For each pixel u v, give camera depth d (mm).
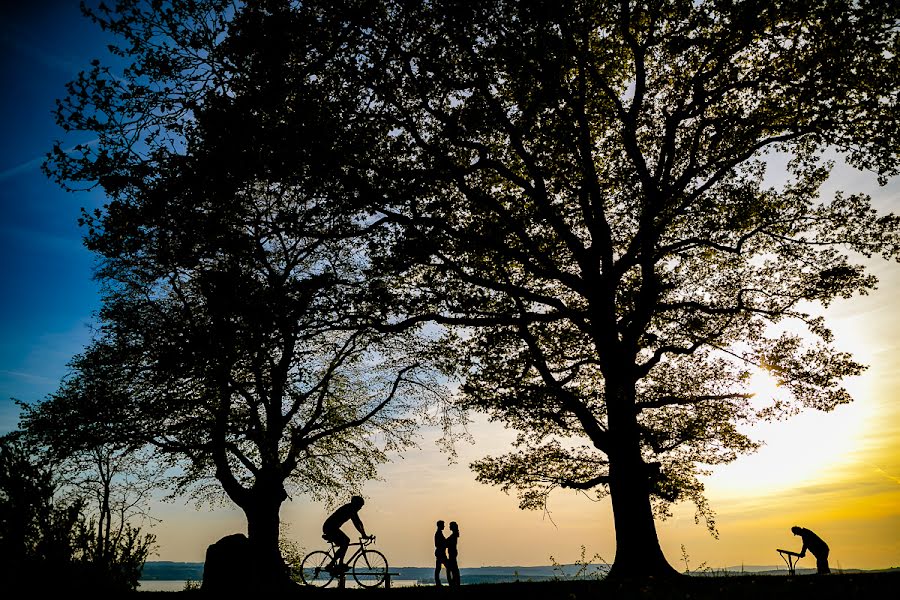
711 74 16953
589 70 17172
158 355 17281
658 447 17969
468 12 15289
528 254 18656
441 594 12031
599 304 17953
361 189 16484
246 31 15203
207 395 19719
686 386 21594
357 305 17469
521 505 22328
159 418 21297
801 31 16859
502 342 19250
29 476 11664
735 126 17906
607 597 10539
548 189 18812
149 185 15484
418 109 17250
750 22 15875
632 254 17484
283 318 15875
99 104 15297
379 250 17719
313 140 15758
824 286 18438
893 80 16672
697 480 21578
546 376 19453
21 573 11141
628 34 17328
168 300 22500
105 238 15992
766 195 19719
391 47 15984
